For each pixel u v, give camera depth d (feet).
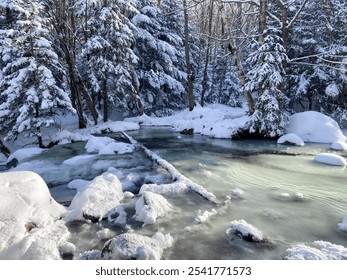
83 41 64.18
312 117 44.47
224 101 113.60
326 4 64.75
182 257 12.45
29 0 42.88
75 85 58.65
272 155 33.94
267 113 44.04
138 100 73.26
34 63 42.34
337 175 25.44
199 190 19.81
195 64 103.96
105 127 57.57
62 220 15.75
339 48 61.00
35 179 16.65
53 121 44.55
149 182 24.02
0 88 45.06
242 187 22.12
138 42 77.66
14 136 43.32
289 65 70.90
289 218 16.51
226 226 15.37
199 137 48.73
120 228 15.14
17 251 12.31
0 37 45.03
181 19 93.40
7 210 14.12
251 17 79.56
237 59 48.55
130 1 62.23
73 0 63.98
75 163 31.24
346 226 15.07
